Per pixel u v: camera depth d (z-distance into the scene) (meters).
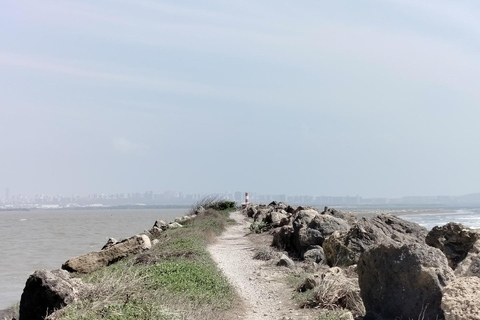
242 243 33.44
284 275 20.91
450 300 11.65
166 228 43.34
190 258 23.27
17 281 31.69
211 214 52.75
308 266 22.00
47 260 40.91
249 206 69.19
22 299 15.27
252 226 41.00
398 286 13.04
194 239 30.69
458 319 11.16
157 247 27.59
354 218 32.06
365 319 13.24
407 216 91.75
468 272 13.62
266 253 25.91
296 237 26.42
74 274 25.42
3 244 54.62
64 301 14.88
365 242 20.33
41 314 14.94
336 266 20.31
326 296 15.73
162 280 17.05
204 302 15.17
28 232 76.88
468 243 15.79
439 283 12.65
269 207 59.44
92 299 13.93
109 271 20.86
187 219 50.06
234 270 22.84
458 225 16.17
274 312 15.51
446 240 16.19
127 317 12.37
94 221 117.75
